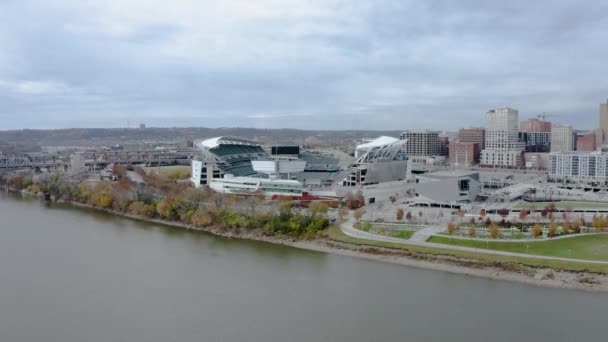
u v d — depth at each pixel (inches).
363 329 6063.0
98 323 6279.5
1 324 6269.7
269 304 6845.5
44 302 6948.8
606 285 7381.9
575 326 6112.2
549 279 7657.5
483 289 7391.7
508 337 5836.6
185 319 6373.0
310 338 5851.4
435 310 6614.2
